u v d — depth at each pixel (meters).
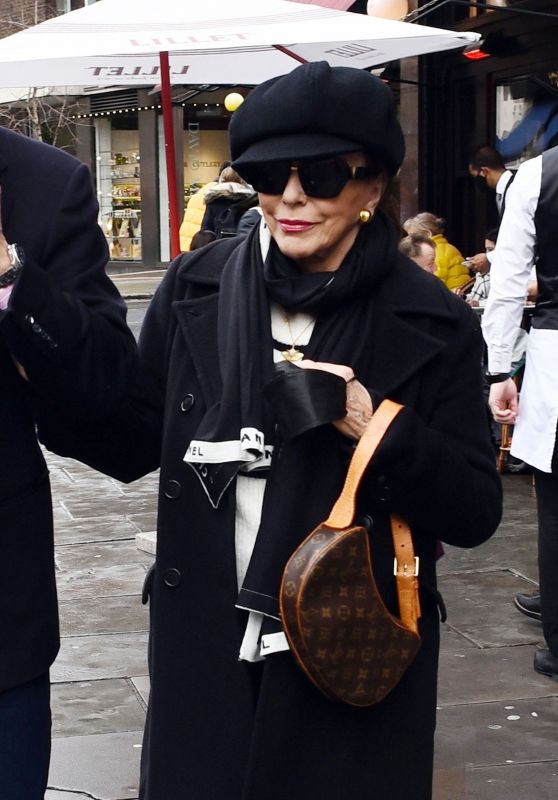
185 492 2.12
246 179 2.10
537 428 4.15
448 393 2.17
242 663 2.07
